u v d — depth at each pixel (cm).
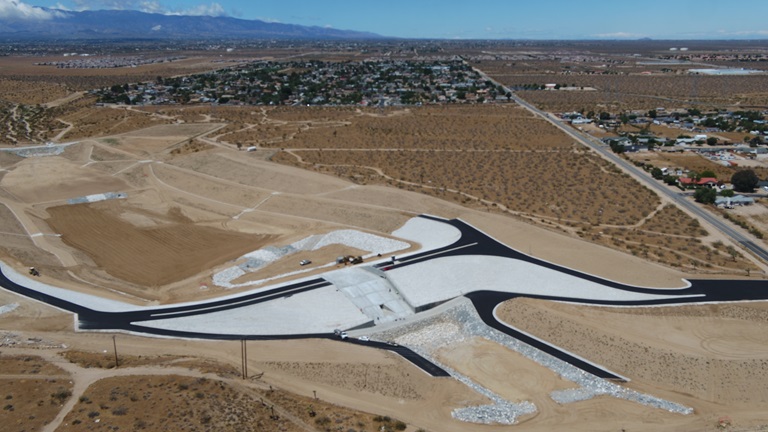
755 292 8281
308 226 11688
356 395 6134
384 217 11650
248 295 8556
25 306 8062
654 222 11262
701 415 5969
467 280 8831
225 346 7088
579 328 7475
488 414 5875
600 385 6425
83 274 9450
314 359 6800
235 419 5291
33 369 6178
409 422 5722
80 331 7412
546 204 12375
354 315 7938
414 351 7131
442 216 11519
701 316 7688
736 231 10781
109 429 4972
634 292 8344
